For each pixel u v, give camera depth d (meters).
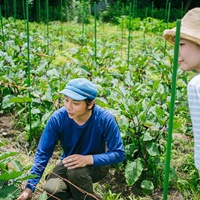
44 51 7.36
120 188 3.68
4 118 4.95
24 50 6.48
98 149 3.05
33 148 4.27
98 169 3.15
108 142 3.00
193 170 3.84
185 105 4.09
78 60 5.73
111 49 7.01
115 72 5.64
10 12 15.66
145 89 4.78
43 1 17.12
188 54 2.18
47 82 4.92
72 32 12.27
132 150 3.74
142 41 11.30
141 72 6.08
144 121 3.63
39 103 4.59
